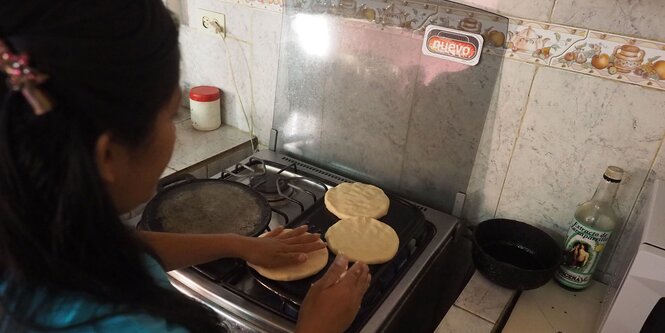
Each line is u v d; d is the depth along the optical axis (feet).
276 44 4.30
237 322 2.75
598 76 3.00
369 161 4.18
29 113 1.29
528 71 3.22
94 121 1.34
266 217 3.42
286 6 4.06
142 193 1.72
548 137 3.31
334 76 4.04
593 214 3.17
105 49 1.30
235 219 3.38
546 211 3.53
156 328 1.63
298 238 3.09
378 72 3.81
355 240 3.20
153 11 1.43
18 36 1.25
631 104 2.96
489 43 3.28
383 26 3.65
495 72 3.33
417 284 3.15
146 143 1.55
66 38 1.26
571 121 3.19
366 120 4.04
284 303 2.76
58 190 1.37
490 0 3.18
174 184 3.73
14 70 1.23
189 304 1.84
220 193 3.63
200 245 2.81
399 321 3.05
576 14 2.94
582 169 3.27
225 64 4.76
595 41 2.93
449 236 3.64
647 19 2.75
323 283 2.56
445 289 4.20
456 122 3.62
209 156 4.44
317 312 2.40
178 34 1.56
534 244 3.47
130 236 1.62
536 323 3.08
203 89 4.87
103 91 1.33
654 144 2.97
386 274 3.11
